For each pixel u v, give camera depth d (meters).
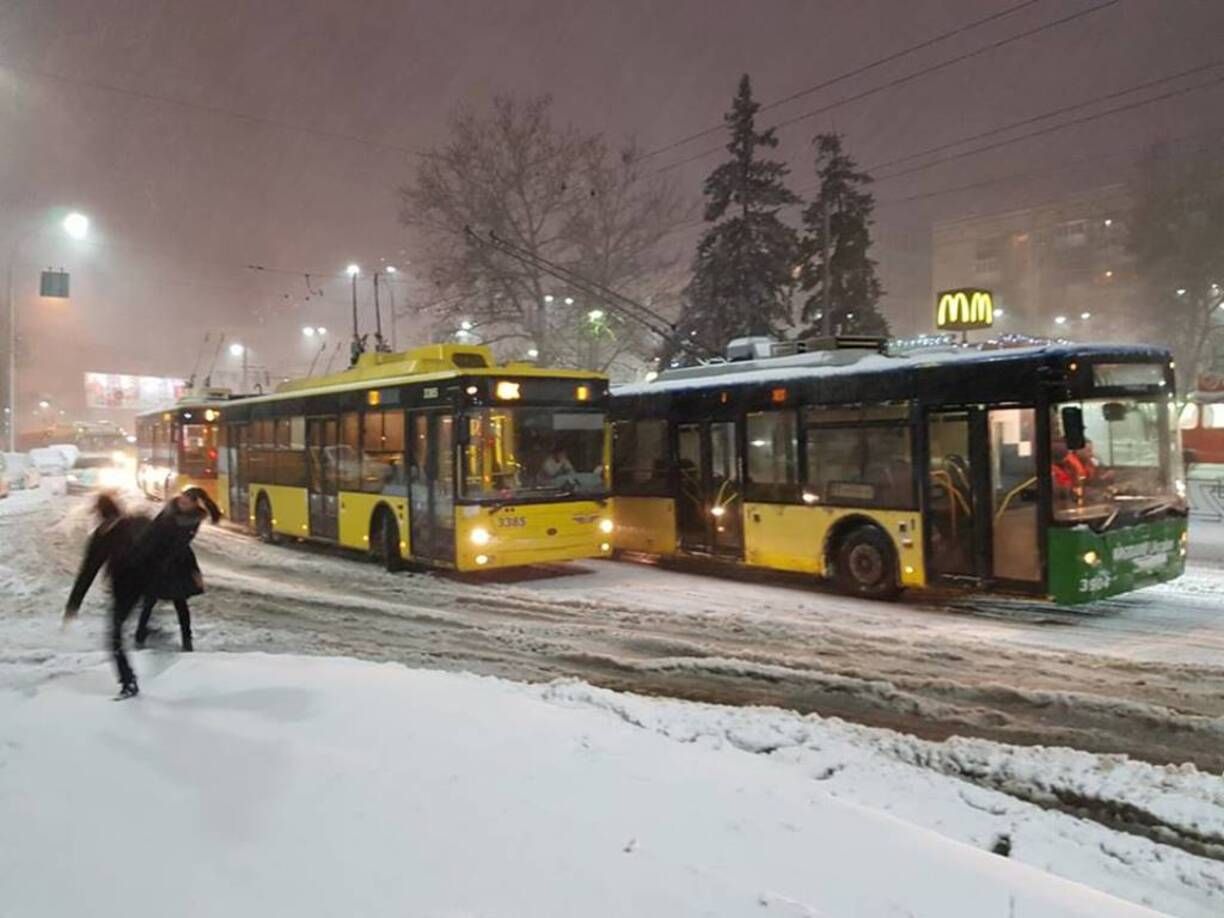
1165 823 5.29
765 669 8.73
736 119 39.09
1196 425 34.91
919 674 8.52
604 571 15.51
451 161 38.25
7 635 10.86
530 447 13.92
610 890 3.84
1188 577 13.45
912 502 11.57
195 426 25.70
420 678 7.25
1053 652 9.21
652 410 15.30
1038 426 10.31
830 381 12.55
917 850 4.35
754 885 3.92
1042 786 5.81
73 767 5.59
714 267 39.00
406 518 14.94
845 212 42.38
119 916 3.86
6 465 39.03
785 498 13.21
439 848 4.25
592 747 5.61
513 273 37.91
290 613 12.19
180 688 7.24
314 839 4.41
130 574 7.36
